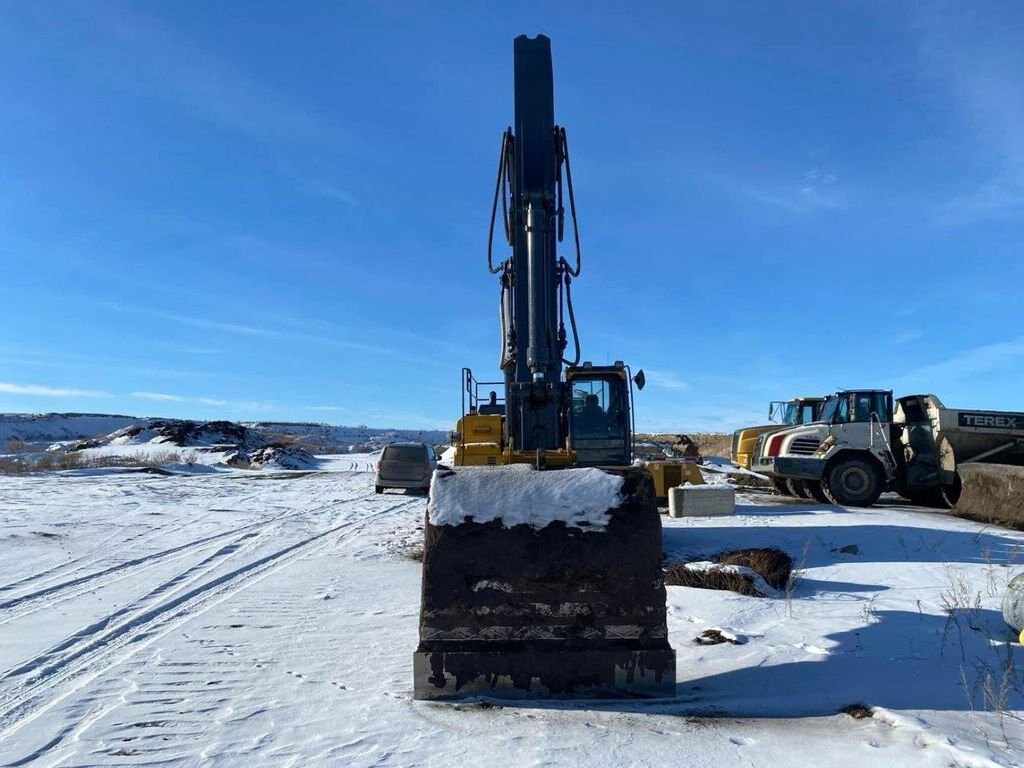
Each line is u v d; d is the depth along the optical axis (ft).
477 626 17.46
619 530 17.79
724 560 31.35
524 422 30.63
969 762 13.37
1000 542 40.01
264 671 19.07
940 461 58.70
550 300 31.50
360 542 41.57
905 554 37.11
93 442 169.68
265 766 13.75
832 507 58.54
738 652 20.83
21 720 15.88
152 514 51.60
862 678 18.35
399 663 19.77
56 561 33.78
